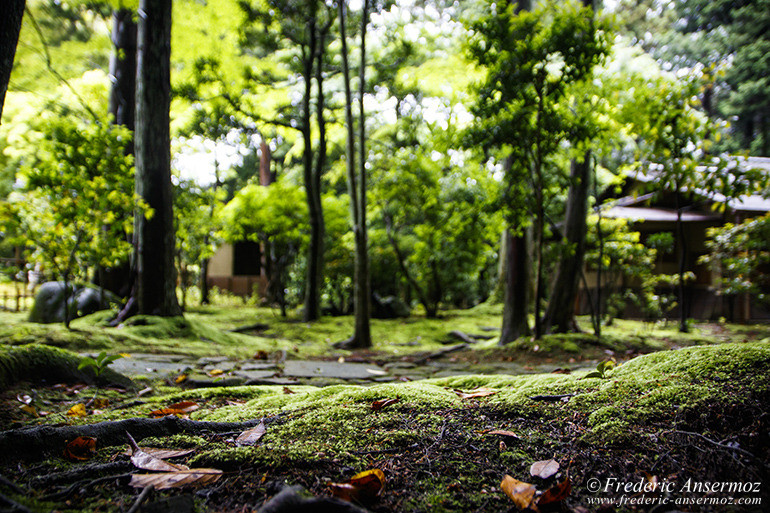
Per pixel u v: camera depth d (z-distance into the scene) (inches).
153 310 309.3
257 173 1071.6
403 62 516.1
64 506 52.9
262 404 101.0
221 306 717.3
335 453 66.5
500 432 71.8
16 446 66.1
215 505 53.8
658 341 309.1
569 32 239.3
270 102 570.6
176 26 436.8
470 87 265.0
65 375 129.6
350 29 474.0
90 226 250.8
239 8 433.7
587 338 291.7
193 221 570.9
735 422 68.4
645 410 74.1
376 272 610.5
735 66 805.2
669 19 905.5
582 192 336.2
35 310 335.6
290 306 660.7
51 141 253.4
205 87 489.7
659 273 569.6
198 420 88.7
